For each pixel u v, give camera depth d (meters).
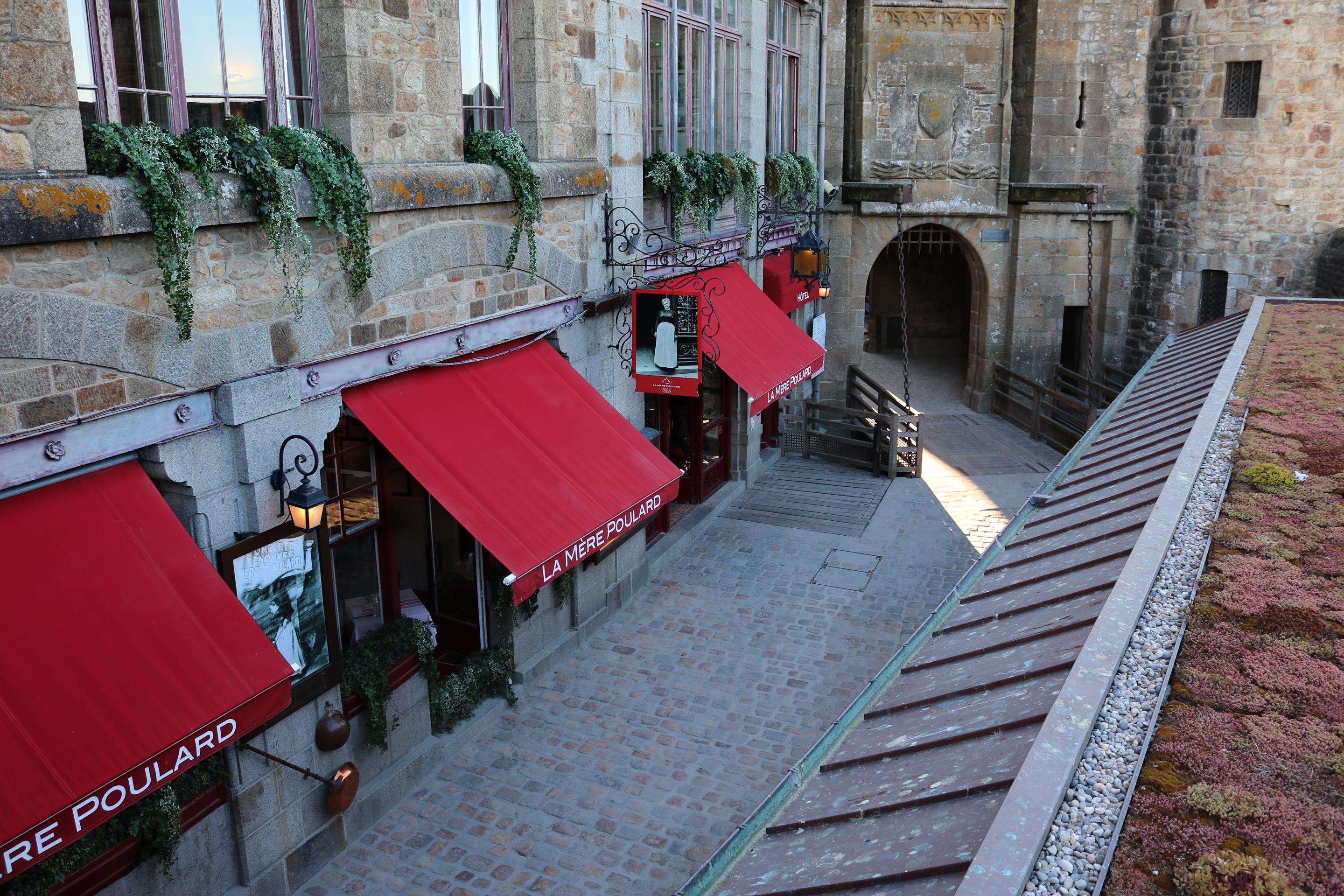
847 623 11.52
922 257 27.28
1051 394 19.11
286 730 6.99
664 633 11.24
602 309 10.66
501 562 7.54
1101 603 4.91
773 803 4.19
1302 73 18.52
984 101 20.56
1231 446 7.51
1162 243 20.55
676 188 12.19
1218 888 2.85
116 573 5.51
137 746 5.06
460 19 8.55
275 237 6.32
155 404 5.93
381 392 7.88
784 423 18.14
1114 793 3.41
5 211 4.88
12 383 5.14
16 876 5.42
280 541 6.75
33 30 4.98
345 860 7.55
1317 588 4.89
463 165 8.32
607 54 10.51
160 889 6.25
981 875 2.98
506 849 7.71
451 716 9.00
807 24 17.94
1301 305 15.74
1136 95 20.45
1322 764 3.49
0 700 4.77
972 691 4.57
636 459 9.48
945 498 15.90
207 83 6.29
